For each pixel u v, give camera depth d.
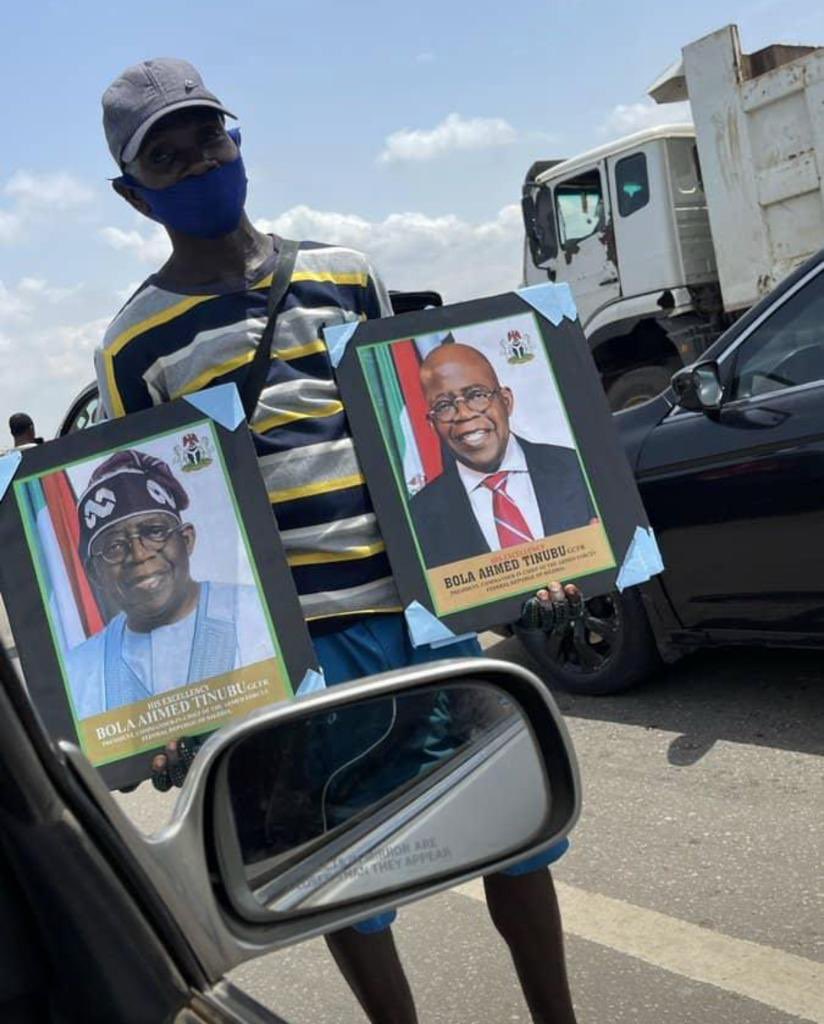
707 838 3.43
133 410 2.10
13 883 1.02
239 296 2.05
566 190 9.33
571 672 4.85
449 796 1.39
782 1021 2.53
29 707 0.98
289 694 1.94
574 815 1.42
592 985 2.80
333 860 1.27
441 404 2.10
